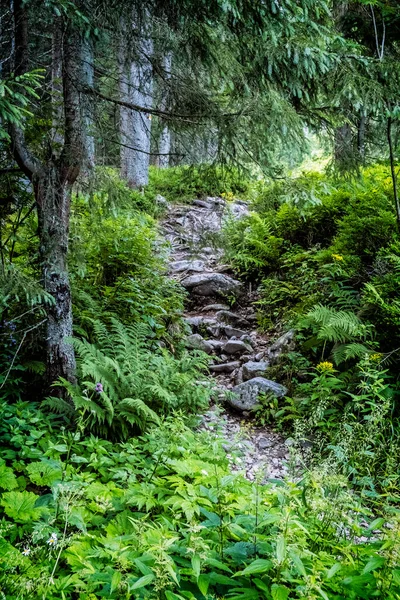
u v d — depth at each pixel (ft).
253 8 11.62
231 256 26.50
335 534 7.88
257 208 30.25
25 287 11.60
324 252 21.77
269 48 12.59
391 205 20.70
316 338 18.20
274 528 7.39
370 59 14.30
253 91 13.32
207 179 14.76
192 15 12.22
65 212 13.28
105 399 11.98
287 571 5.98
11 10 12.04
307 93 14.15
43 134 13.15
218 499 8.25
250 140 13.38
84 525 7.44
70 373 13.65
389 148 17.38
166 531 7.30
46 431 11.58
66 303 13.47
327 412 14.94
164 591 6.21
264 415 16.76
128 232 22.63
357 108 13.57
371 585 6.17
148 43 13.10
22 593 6.05
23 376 14.46
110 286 20.90
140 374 14.58
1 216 14.42
